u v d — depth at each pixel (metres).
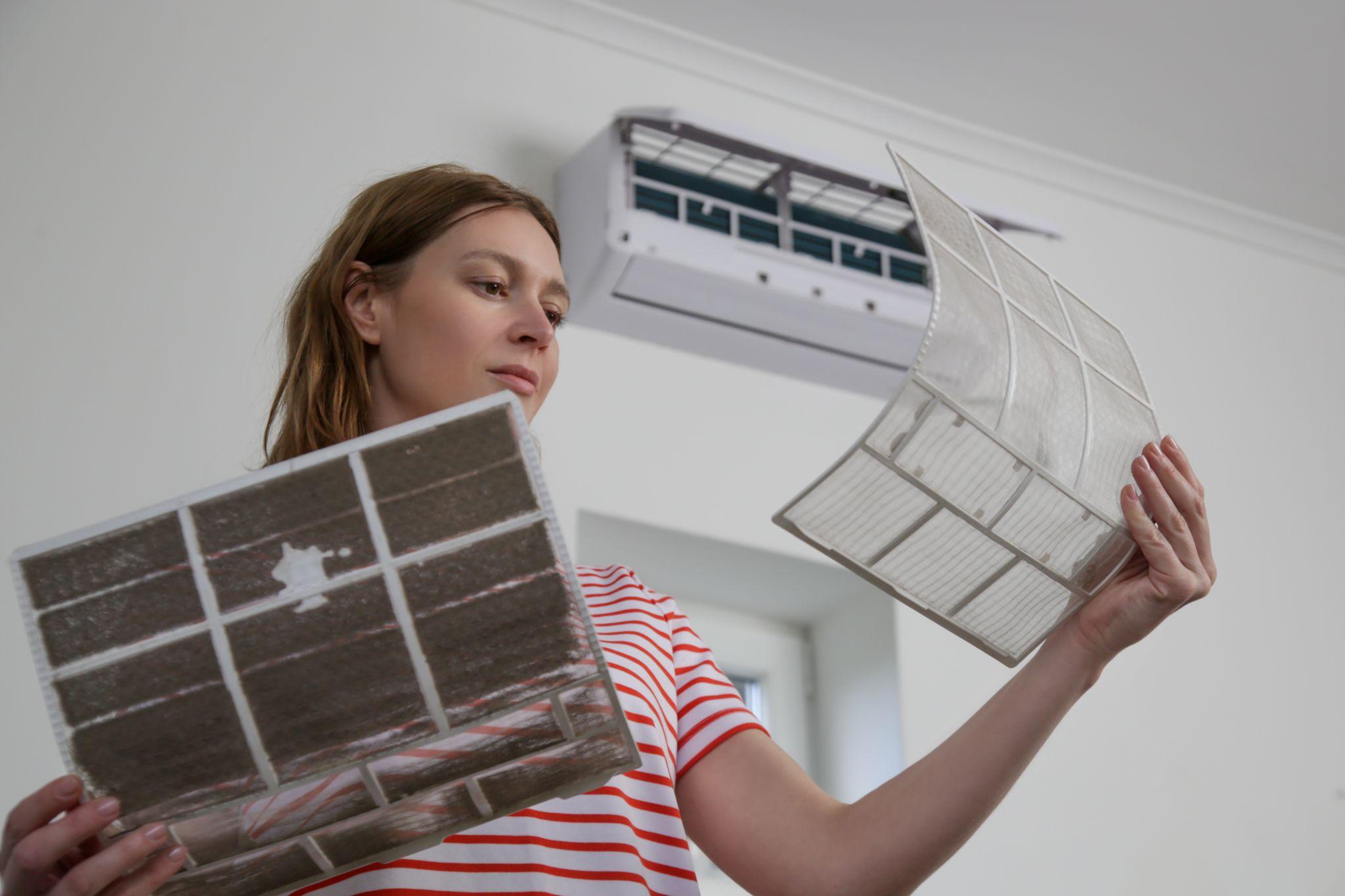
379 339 1.00
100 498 1.85
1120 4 2.62
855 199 2.45
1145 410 0.90
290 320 1.07
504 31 2.47
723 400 2.35
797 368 2.36
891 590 0.84
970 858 2.27
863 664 2.41
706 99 2.64
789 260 2.28
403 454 0.69
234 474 1.92
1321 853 2.55
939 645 2.39
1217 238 3.18
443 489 0.69
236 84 2.20
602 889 0.82
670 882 0.86
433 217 1.01
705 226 2.28
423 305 0.98
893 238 2.46
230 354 2.00
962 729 0.86
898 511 0.80
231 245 2.08
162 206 2.06
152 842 0.66
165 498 1.88
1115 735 2.51
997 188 2.94
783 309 2.26
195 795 0.68
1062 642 0.85
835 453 2.39
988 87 2.82
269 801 0.69
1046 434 0.82
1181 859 2.43
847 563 0.83
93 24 2.15
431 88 2.35
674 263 2.18
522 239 1.01
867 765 2.34
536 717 0.70
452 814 0.73
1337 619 2.84
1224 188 3.14
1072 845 2.36
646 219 2.19
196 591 0.68
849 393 2.46
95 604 0.68
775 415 2.38
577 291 2.21
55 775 1.68
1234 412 2.99
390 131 2.28
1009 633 0.87
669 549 2.27
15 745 1.67
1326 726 2.70
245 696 0.68
